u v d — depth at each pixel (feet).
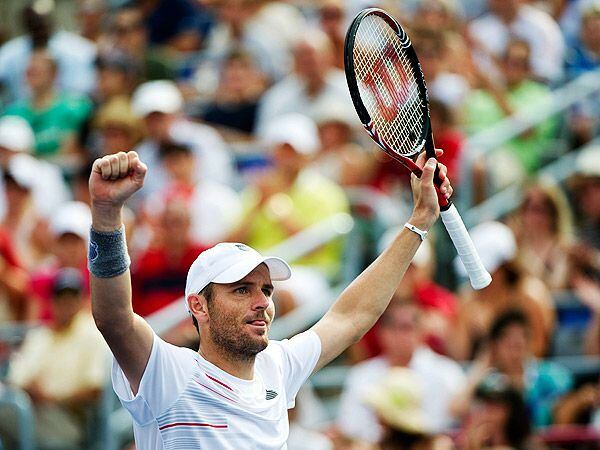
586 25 160.97
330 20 157.48
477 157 136.67
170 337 116.47
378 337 118.32
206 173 141.90
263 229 129.49
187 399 61.31
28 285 132.77
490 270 118.52
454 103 146.92
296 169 130.21
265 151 144.46
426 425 101.19
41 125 165.07
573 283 124.16
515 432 102.01
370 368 109.50
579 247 125.29
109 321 60.29
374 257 129.18
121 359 61.05
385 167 137.39
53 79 167.84
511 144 144.46
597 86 148.87
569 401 112.37
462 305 119.14
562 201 127.24
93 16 187.01
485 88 149.59
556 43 160.04
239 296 62.49
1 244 132.98
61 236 130.11
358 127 144.15
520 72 152.15
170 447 61.21
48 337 119.75
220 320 62.28
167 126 143.13
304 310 120.26
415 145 70.38
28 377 118.62
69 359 117.70
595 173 133.90
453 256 131.64
